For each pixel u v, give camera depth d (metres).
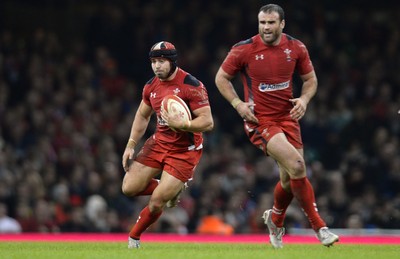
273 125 32.97
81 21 86.94
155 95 32.62
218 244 37.12
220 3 83.00
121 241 40.22
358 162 66.75
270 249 32.47
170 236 46.28
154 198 32.06
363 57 80.81
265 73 33.03
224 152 67.50
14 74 73.94
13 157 62.53
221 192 61.69
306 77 33.72
